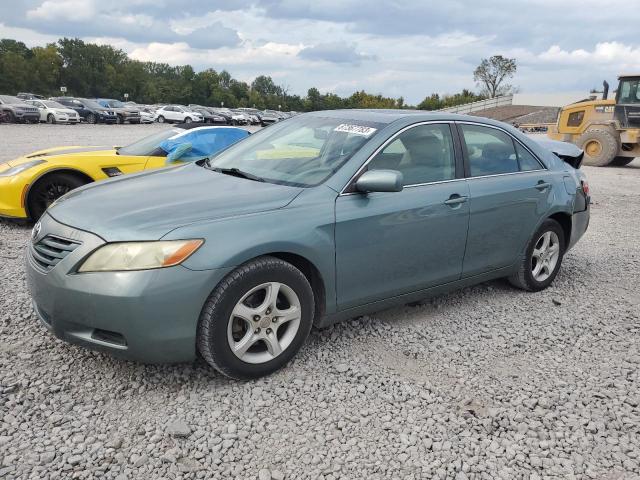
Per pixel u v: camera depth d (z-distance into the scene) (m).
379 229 3.67
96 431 2.80
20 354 3.48
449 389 3.36
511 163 4.72
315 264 3.40
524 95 57.09
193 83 106.81
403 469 2.64
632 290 5.29
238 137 7.77
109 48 113.19
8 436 2.72
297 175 3.75
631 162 19.58
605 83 17.61
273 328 3.31
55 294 3.02
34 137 21.58
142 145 7.67
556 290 5.19
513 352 3.88
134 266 2.89
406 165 3.95
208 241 3.02
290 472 2.58
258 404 3.09
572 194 5.14
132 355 2.99
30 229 6.68
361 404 3.15
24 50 109.00
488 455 2.77
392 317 4.37
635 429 3.02
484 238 4.39
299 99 113.25
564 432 2.98
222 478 2.53
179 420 2.90
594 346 4.04
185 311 2.96
